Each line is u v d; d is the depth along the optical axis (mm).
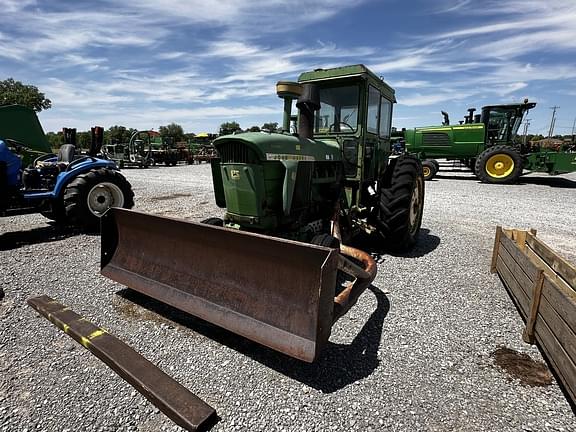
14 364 2219
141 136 22312
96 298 3111
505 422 1792
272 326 2242
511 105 12680
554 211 7160
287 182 3137
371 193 4863
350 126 4297
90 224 5434
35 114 6934
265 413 1852
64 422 1785
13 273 3680
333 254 1997
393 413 1854
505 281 3379
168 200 8508
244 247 2424
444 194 9570
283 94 3535
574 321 1887
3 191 4922
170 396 1879
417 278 3641
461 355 2350
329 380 2102
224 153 3320
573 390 1853
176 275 2832
